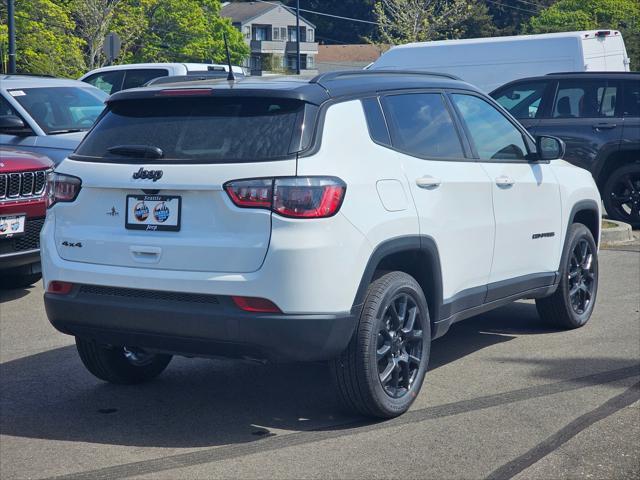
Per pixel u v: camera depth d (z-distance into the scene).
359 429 5.13
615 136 12.41
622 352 6.62
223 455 4.80
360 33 93.81
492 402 5.54
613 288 8.91
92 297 5.08
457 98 6.18
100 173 5.11
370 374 5.00
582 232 7.31
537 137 6.71
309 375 6.27
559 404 5.48
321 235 4.71
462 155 5.98
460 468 4.53
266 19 102.00
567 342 6.96
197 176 4.83
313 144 4.85
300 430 5.16
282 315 4.69
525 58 16.95
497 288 6.25
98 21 52.12
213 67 17.91
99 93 12.02
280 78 5.35
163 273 4.86
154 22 66.12
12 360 6.72
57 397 5.86
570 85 12.84
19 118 10.77
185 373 6.37
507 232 6.30
